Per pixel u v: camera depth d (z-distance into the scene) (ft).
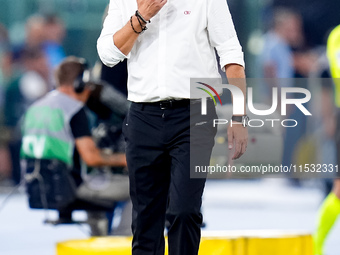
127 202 75.51
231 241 63.62
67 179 73.41
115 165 74.13
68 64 75.00
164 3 49.93
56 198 73.26
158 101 51.01
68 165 73.72
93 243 65.36
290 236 65.31
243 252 64.03
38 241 97.71
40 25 147.95
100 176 74.28
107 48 51.44
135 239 53.42
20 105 144.77
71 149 73.72
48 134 73.61
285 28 150.00
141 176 52.16
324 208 82.02
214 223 113.60
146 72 51.06
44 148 73.46
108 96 74.59
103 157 73.77
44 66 146.92
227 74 51.98
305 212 125.49
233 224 112.57
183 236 50.96
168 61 50.70
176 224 51.01
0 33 147.54
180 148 50.96
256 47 152.97
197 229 51.44
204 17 51.13
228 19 51.72
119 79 75.97
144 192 52.39
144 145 51.67
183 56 50.70
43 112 74.23
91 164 73.26
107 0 151.94
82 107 74.02
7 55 146.82
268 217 120.16
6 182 144.56
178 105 50.96
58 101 74.18
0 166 143.95
